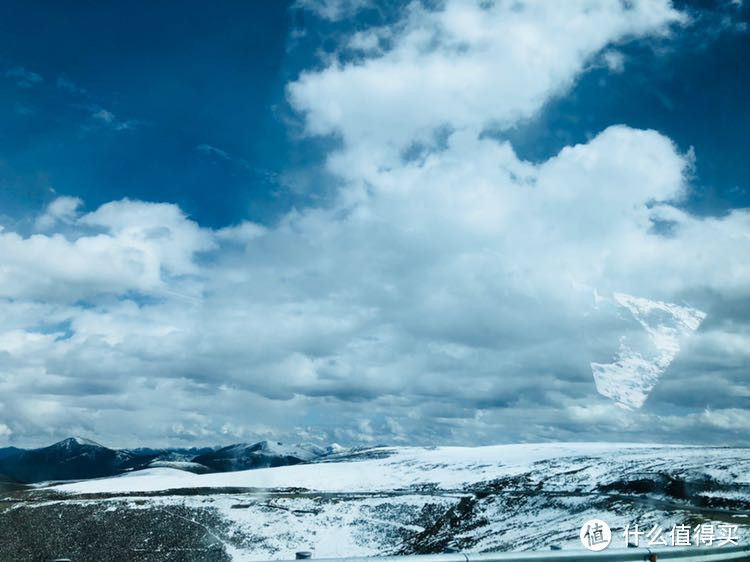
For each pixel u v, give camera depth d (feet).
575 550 32.32
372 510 273.13
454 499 273.13
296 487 395.14
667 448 376.68
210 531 253.65
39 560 228.43
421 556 26.48
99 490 391.04
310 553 25.39
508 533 195.52
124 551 234.38
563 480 289.74
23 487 453.17
